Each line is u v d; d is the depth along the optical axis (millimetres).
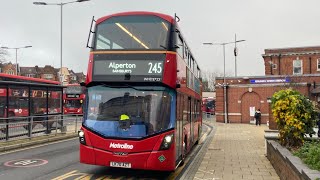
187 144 13625
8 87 18844
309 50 54156
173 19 10680
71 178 10086
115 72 10289
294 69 54844
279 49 55625
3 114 20000
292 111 11266
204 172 11062
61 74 35156
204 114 53875
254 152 15984
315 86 42812
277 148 10531
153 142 9734
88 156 10031
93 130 10031
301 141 11312
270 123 17375
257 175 10492
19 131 17969
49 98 22812
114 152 9805
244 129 33188
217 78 46906
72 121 24344
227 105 46031
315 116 11516
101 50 10555
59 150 16062
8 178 9867
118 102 10156
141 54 10312
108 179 10211
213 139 22953
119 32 10594
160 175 11094
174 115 10117
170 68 10250
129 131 9852
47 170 11211
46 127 20594
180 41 11398
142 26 10562
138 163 9703
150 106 10008
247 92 45250
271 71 55625
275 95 11820
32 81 28500
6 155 14273
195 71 17719
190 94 14852
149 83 10188
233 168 11734
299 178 6656
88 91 10461
